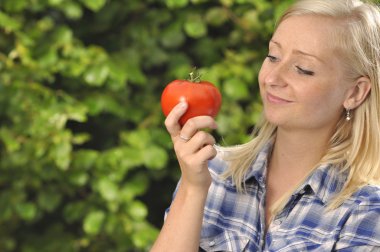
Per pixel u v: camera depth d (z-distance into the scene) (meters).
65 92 5.45
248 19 5.28
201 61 5.47
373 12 2.73
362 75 2.71
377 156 2.76
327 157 2.77
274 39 2.71
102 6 5.43
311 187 2.73
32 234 5.67
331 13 2.66
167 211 3.05
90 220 5.21
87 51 5.21
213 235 2.88
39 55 5.20
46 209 5.61
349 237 2.65
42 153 5.08
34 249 5.60
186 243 2.73
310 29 2.65
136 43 5.39
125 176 5.41
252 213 2.85
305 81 2.65
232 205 2.89
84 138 5.18
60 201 5.54
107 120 5.59
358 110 2.76
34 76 5.18
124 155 5.15
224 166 2.99
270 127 2.94
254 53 5.30
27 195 5.62
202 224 2.88
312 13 2.67
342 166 2.79
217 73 5.16
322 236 2.68
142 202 5.73
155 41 5.36
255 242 2.81
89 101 5.25
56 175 5.23
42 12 5.54
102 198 5.32
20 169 5.34
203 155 2.65
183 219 2.73
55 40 5.24
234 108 5.26
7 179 5.38
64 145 5.09
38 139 5.13
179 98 2.63
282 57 2.68
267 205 2.86
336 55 2.65
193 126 2.62
